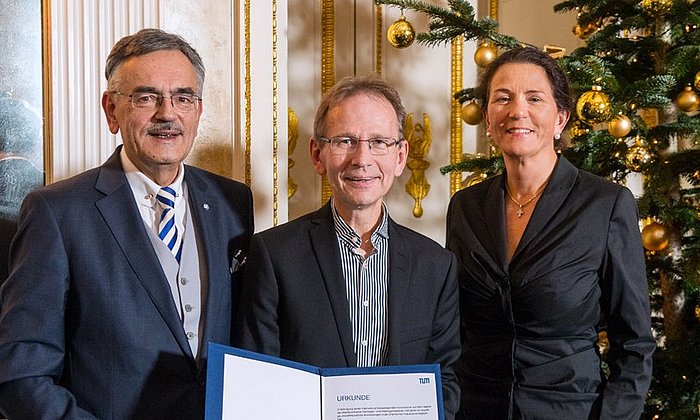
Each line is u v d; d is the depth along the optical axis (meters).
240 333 2.11
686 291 2.96
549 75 2.36
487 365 2.36
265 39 3.04
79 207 2.04
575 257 2.25
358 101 2.05
